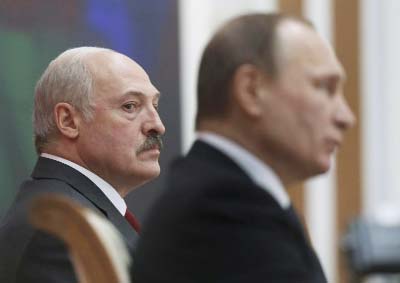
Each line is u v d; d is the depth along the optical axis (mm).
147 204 15680
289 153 4070
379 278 18141
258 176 4113
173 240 3990
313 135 4051
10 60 14992
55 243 6141
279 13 4180
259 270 3898
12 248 6246
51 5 15555
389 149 22609
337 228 21797
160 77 17031
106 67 6980
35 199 4422
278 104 4043
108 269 4379
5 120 14773
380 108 22375
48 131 6961
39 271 6117
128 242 6578
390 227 17297
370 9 22297
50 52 15523
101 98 6914
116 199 6930
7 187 14633
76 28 15859
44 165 6895
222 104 4098
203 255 3932
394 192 22422
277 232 3996
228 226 3939
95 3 16141
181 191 4035
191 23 17797
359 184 22141
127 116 6934
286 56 4043
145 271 4070
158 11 17016
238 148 4113
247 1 19438
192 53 17719
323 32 21609
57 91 6949
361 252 17109
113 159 6891
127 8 16578
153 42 16953
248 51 4047
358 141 22219
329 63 4086
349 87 22188
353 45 22141
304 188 21391
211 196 3979
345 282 21469
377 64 22328
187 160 4172
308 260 4102
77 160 6914
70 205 4387
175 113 17125
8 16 15102
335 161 21969
